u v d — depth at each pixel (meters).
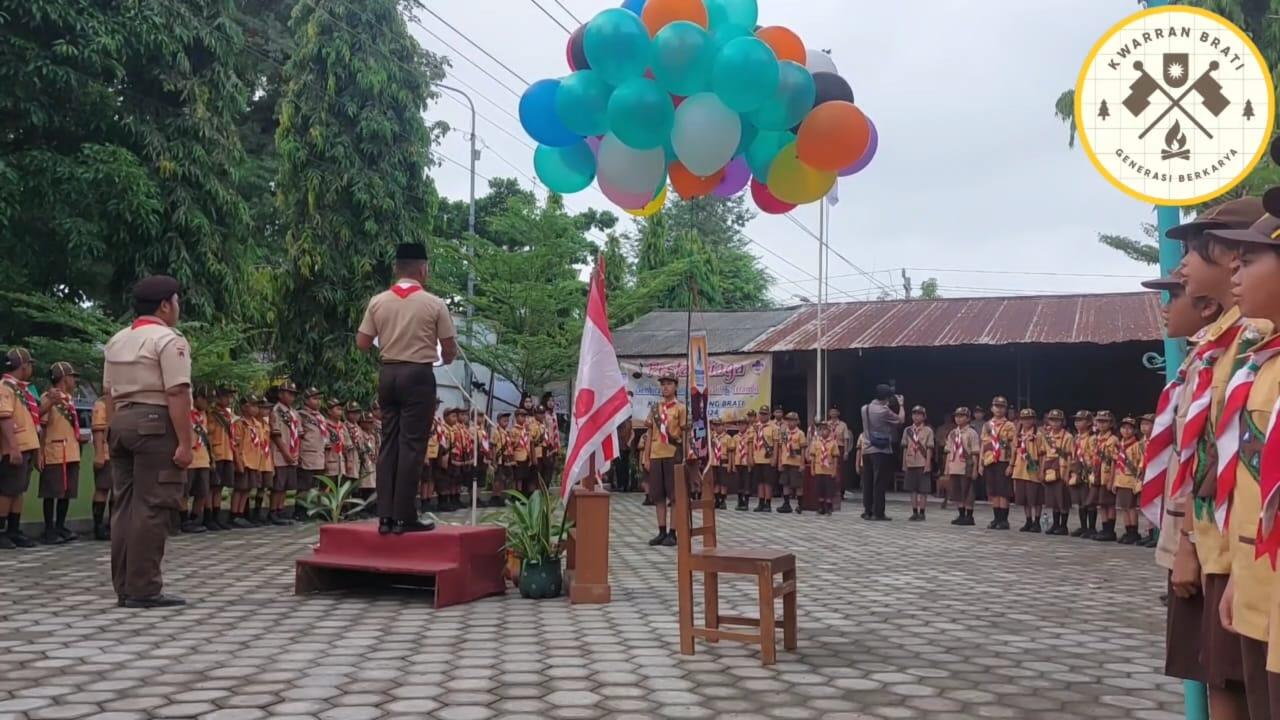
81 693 4.02
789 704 4.02
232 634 5.26
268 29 19.17
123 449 6.00
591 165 6.14
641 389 19.86
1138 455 11.22
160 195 12.05
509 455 16.20
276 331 15.79
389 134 16.20
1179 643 3.04
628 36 5.21
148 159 12.17
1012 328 17.61
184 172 12.32
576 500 6.57
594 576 6.50
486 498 16.59
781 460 15.70
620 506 15.80
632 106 5.17
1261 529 2.24
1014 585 7.63
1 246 11.37
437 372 19.73
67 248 11.30
